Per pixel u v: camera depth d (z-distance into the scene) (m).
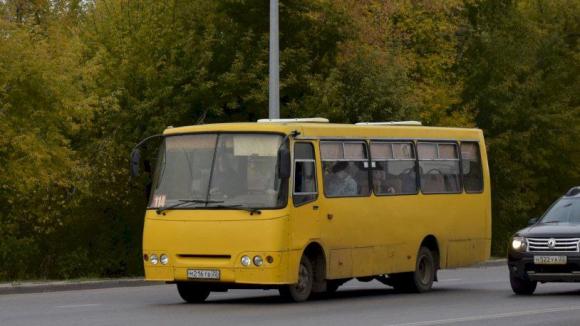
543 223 58.22
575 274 54.84
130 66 86.81
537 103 118.38
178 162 52.28
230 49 88.25
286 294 51.94
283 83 86.38
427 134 61.94
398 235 58.72
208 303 52.97
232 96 86.88
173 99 86.31
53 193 86.44
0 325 42.28
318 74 88.25
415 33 107.12
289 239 50.72
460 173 64.12
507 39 116.69
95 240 91.94
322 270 53.47
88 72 79.50
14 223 87.81
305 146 52.84
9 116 76.50
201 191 51.44
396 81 90.25
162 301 54.75
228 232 50.44
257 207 50.41
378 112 89.38
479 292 60.47
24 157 77.19
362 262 56.00
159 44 87.00
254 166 51.06
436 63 108.56
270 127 51.41
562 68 119.19
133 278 76.06
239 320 43.69
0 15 79.75
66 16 87.62
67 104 77.75
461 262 63.94
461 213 63.84
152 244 51.81
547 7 121.06
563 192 123.81
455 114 108.44
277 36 74.56
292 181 51.25
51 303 53.50
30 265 89.31
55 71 77.38
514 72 115.75
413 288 60.38
